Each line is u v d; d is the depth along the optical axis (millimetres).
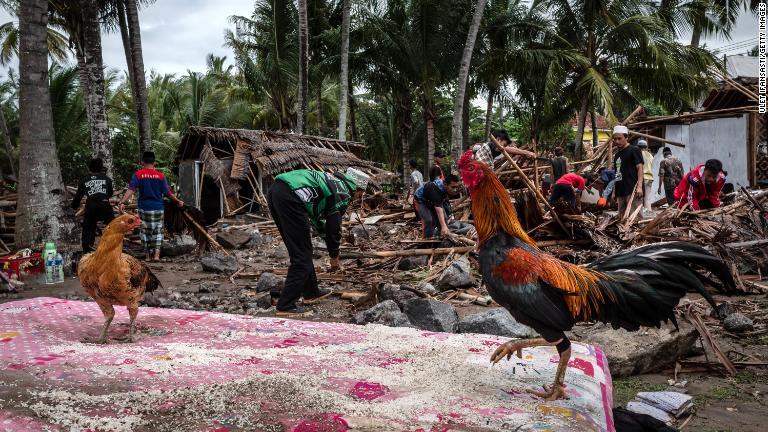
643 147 12070
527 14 21641
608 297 2531
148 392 2625
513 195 9766
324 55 26375
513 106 25281
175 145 31266
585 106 21266
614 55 20172
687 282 2586
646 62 18781
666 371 4242
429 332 3838
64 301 4574
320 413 2438
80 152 23828
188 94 32312
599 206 10906
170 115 35594
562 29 21078
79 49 18609
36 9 8133
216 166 14406
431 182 8164
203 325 3977
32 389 2635
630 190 8328
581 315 2547
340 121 19984
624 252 2820
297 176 5168
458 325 4789
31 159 8164
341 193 5418
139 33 16641
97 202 8344
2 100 25688
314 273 5766
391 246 9820
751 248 7098
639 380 4051
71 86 23234
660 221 7559
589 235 7570
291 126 25969
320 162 15430
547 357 3258
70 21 18219
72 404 2477
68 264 8055
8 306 4383
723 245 6969
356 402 2576
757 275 6855
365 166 16797
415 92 24750
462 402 2588
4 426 2244
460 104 17531
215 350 3348
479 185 2633
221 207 14734
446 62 22031
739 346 4738
